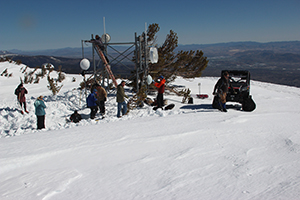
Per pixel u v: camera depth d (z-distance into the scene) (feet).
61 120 30.19
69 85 71.15
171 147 14.80
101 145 15.05
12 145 15.24
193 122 20.62
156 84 33.04
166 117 22.94
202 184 10.13
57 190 9.53
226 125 19.61
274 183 10.21
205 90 58.59
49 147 14.56
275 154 13.71
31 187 9.72
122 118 25.58
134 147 14.78
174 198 8.95
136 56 37.65
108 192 9.49
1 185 10.00
